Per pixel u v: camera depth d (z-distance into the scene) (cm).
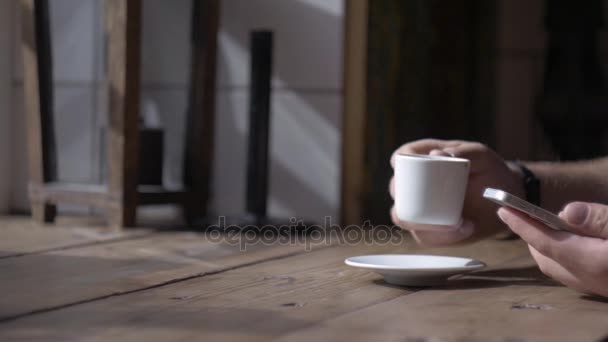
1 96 217
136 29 177
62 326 81
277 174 211
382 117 217
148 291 103
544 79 350
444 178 104
